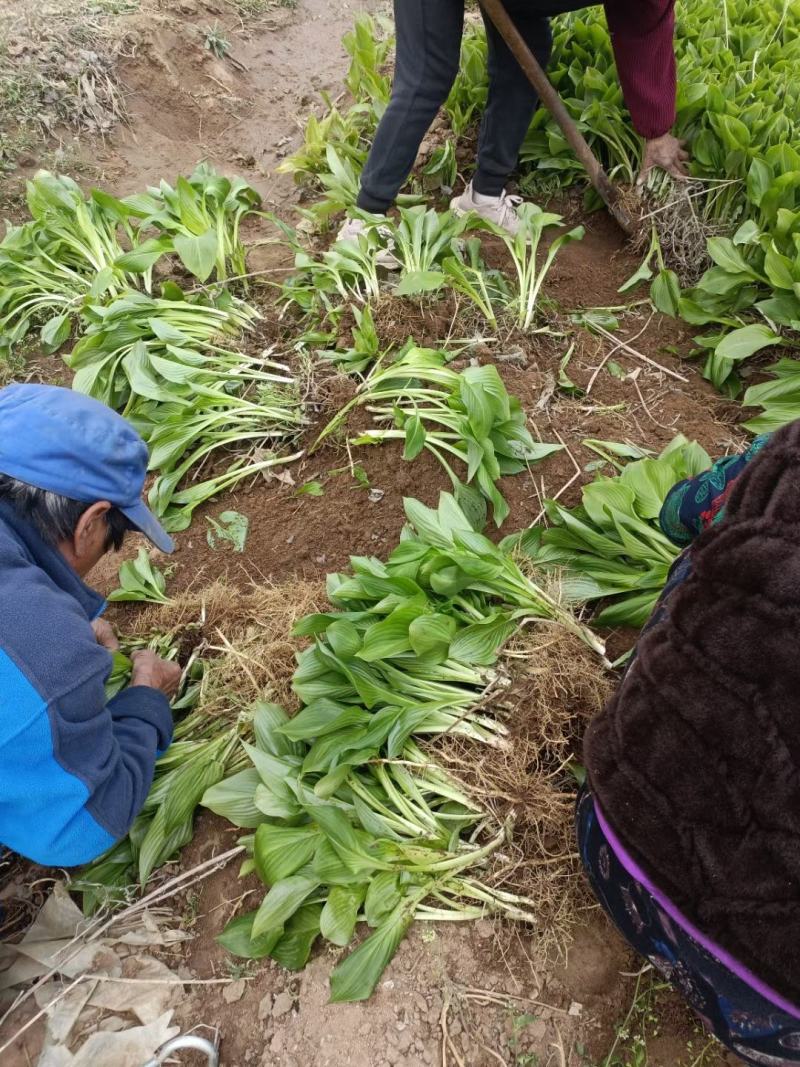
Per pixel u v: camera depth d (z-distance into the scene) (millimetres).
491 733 1630
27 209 3277
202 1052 1390
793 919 873
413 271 2381
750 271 2529
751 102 3090
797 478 869
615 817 1011
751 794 876
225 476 2295
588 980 1429
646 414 2377
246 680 1791
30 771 1193
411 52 2395
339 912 1426
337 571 2070
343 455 2297
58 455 1249
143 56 3854
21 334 2783
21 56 3561
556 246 2564
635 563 1893
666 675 928
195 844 1653
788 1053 1035
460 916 1467
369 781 1632
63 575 1349
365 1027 1383
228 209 2936
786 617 827
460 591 1822
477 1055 1357
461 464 2182
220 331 2613
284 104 4137
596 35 3244
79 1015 1428
